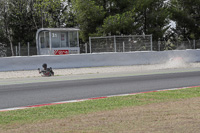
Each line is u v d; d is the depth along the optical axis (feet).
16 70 110.63
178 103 38.22
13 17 242.58
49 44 152.05
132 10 204.44
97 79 74.28
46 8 237.45
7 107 40.70
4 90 57.72
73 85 63.05
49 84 65.87
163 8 229.66
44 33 153.69
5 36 242.37
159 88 55.93
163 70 98.78
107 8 218.38
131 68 112.78
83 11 204.95
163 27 234.38
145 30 223.71
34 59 113.60
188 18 239.91
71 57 119.03
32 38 247.09
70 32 157.58
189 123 27.55
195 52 140.15
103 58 124.98
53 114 34.22
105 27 197.26
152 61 132.98
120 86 59.88
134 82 65.98
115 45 141.90
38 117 32.71
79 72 101.81
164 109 34.45
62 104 40.75
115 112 33.76
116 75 84.64
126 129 26.12
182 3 250.78
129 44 145.48
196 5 247.91
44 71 88.53
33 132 26.21
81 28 212.43
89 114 33.24
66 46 156.46
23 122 30.35
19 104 42.73
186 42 160.86
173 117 30.14
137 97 45.03
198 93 47.62
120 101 41.88
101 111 34.86
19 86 63.62
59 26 244.42
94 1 209.26
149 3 215.10
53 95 50.26
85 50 155.94
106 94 50.34
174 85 59.57
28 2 246.88
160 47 154.71
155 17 219.00
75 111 35.58
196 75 78.02
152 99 42.83
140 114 32.12
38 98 47.55
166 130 25.41
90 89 56.49
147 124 27.63
